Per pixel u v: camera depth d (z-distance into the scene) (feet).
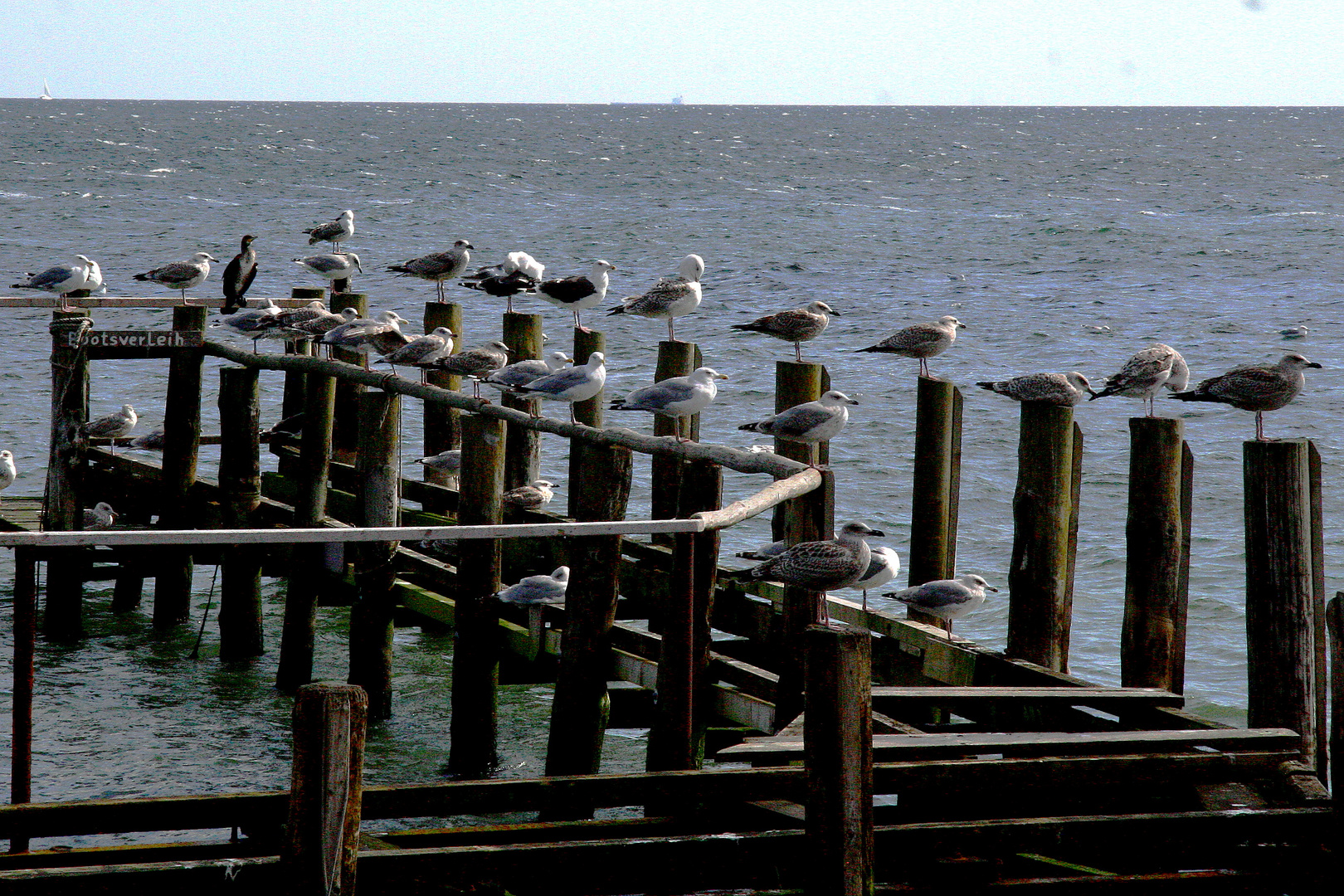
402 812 30.42
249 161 451.53
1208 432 102.53
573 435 44.55
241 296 72.02
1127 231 244.01
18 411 104.83
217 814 29.43
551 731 43.60
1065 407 43.73
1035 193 361.51
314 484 58.13
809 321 61.46
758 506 38.29
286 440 74.08
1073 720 38.78
